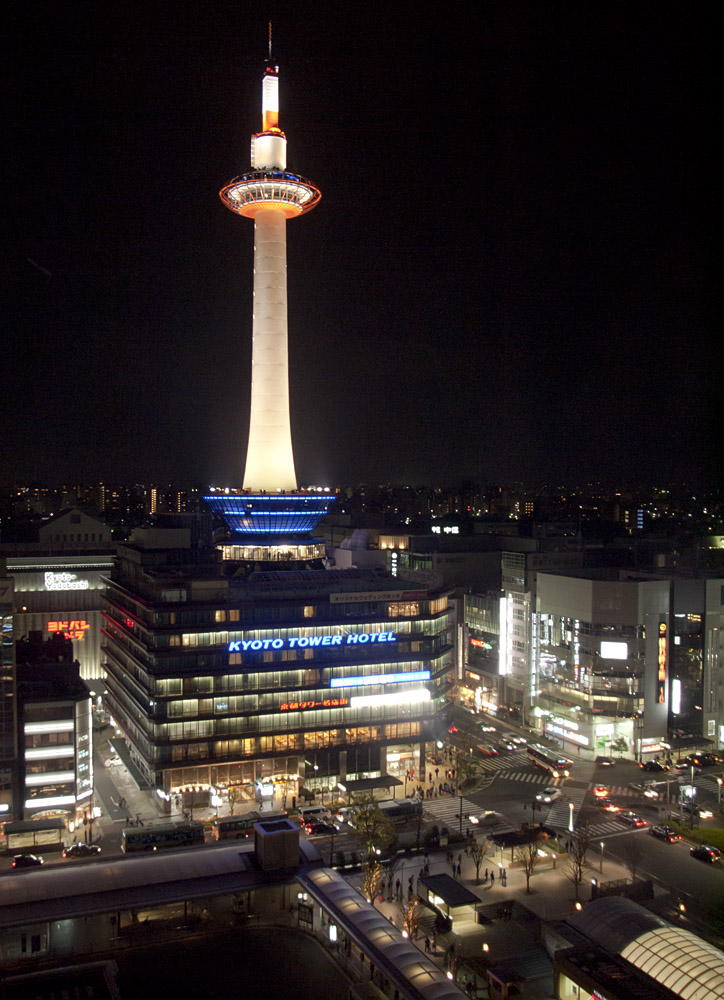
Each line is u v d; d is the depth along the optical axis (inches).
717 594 6574.8
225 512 7662.4
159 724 5251.0
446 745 6535.4
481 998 3075.8
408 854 4453.7
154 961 2304.4
